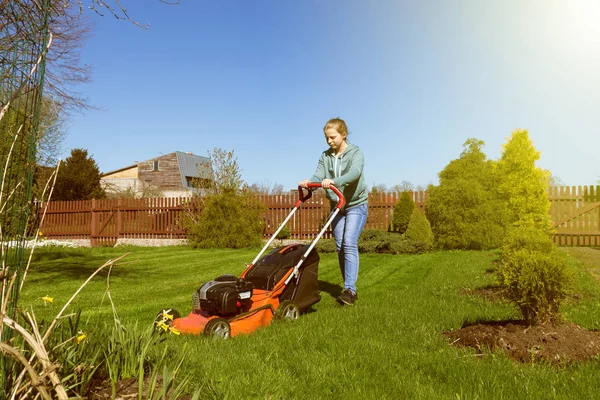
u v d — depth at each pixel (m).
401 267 9.90
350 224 6.15
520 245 4.78
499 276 4.39
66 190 30.25
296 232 17.12
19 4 2.04
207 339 4.02
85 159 31.38
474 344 3.82
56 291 7.62
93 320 5.24
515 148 14.93
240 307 4.58
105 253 14.71
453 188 13.24
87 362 2.54
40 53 2.14
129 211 19.56
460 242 13.09
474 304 5.58
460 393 2.87
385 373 3.23
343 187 5.98
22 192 2.07
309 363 3.39
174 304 6.48
